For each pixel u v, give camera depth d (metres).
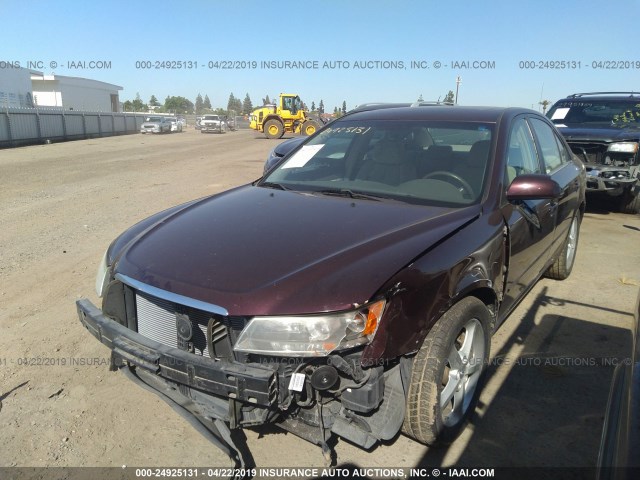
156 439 2.74
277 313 2.17
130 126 39.75
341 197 3.28
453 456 2.61
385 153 3.62
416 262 2.38
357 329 2.17
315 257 2.42
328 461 2.26
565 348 3.68
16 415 2.91
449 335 2.46
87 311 2.71
